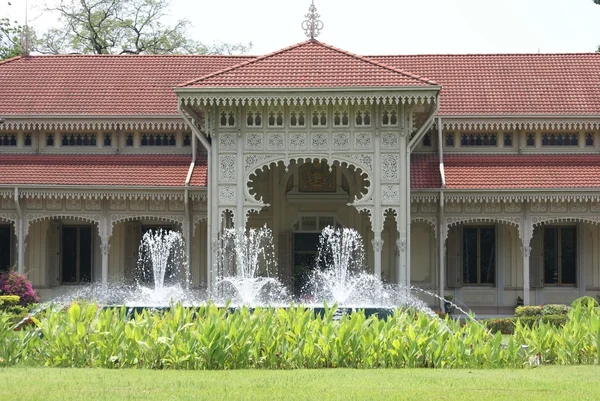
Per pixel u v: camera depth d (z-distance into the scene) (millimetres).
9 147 39562
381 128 34000
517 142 38938
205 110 34094
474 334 20625
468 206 37469
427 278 39219
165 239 39875
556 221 39344
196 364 19422
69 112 39125
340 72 34000
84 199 37656
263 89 33156
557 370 19438
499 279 39375
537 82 40562
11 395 15812
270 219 39438
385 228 39188
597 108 38750
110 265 39781
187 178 37250
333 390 16469
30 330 21672
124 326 20344
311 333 20156
